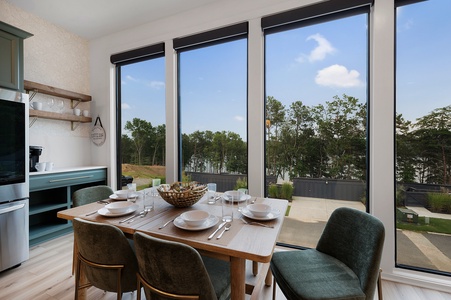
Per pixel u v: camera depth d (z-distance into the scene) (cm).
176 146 285
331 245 148
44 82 291
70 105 323
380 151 191
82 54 338
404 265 191
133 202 176
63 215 147
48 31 295
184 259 91
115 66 334
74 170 283
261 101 235
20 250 209
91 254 121
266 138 242
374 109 192
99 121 339
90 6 263
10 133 202
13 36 212
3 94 197
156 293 101
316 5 211
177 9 268
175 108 283
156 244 93
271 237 111
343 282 119
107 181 333
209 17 258
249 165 240
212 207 163
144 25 299
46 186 252
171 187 176
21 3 256
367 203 207
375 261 114
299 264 136
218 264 137
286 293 118
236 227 124
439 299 165
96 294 172
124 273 120
